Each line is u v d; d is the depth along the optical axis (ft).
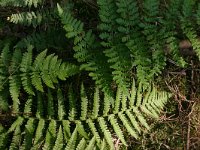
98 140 2.80
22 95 2.97
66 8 2.86
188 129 3.10
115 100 2.86
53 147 2.71
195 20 2.75
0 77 2.71
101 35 2.70
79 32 2.67
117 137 3.04
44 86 2.97
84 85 3.04
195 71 3.11
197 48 2.65
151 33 2.70
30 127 2.74
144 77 2.72
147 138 3.10
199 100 3.12
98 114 3.03
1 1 2.74
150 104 2.97
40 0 2.84
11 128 2.72
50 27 2.91
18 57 2.70
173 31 2.81
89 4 3.04
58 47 2.91
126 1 2.64
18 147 2.78
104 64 2.73
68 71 2.66
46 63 2.65
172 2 2.67
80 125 2.81
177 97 3.12
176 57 2.70
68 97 3.00
